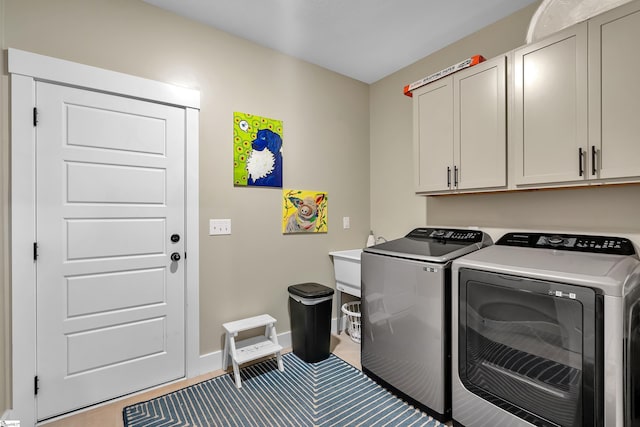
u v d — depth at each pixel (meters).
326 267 2.85
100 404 1.79
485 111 1.87
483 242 1.98
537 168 1.66
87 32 1.76
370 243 3.02
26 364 1.58
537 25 1.76
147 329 1.96
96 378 1.79
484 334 1.46
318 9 2.03
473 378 1.50
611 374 1.10
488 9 2.04
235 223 2.31
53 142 1.67
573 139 1.52
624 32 1.37
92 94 1.78
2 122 1.53
